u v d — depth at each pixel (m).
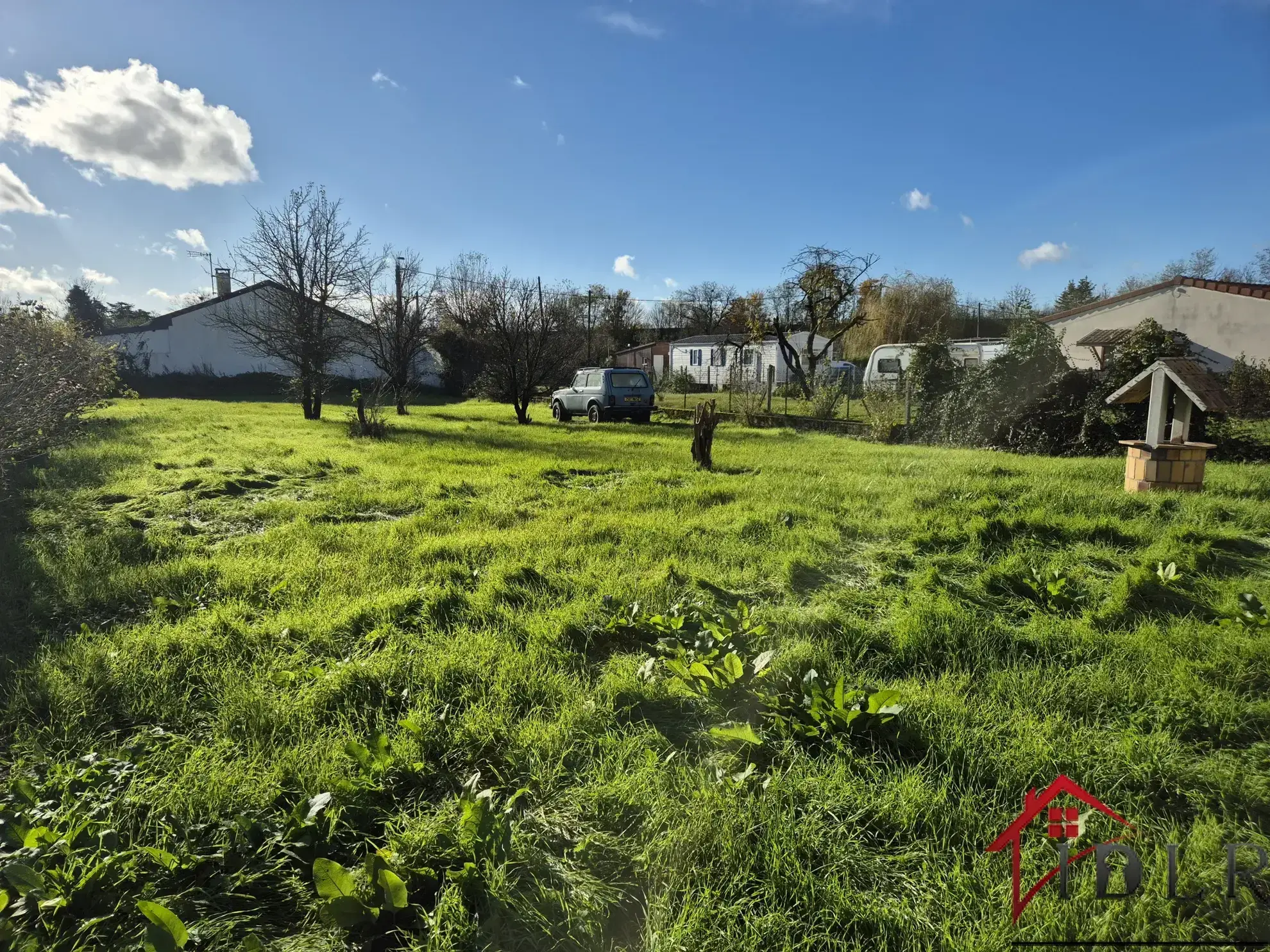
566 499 7.19
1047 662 3.23
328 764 2.41
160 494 7.29
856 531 5.71
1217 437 11.09
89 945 1.75
